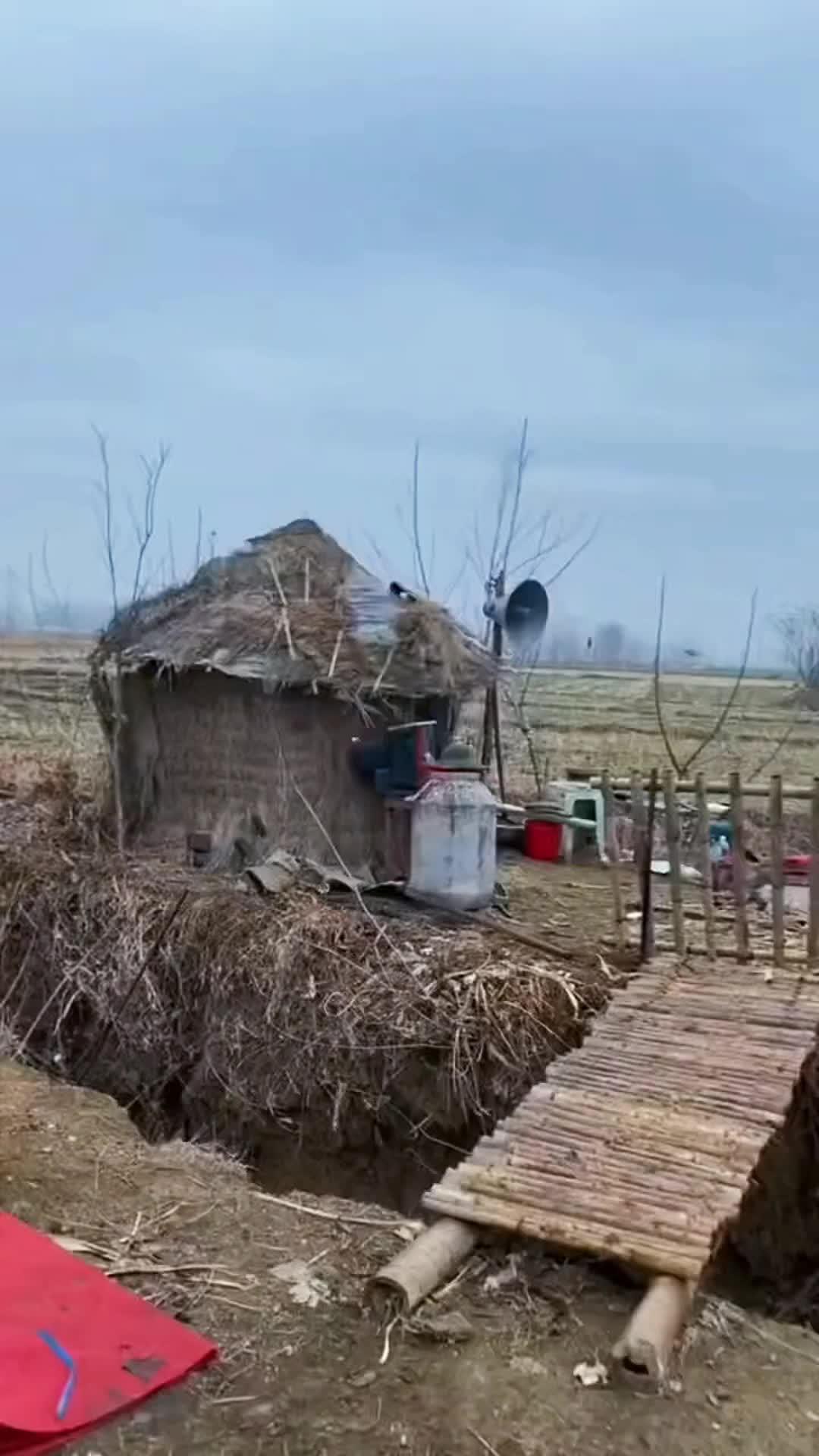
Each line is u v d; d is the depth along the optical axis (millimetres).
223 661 9836
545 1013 7195
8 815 11078
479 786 8867
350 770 10016
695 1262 4363
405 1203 7223
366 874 9781
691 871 10266
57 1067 8578
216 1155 6219
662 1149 5199
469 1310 4379
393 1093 7352
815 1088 6539
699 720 19719
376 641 10125
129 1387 3250
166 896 8898
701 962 7691
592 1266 4617
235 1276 4566
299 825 9906
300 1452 3627
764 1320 4680
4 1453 2941
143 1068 8414
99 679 10797
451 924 8500
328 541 11328
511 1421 3799
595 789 11672
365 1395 3898
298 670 9719
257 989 7930
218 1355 3674
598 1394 3965
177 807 10383
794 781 14766
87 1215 4996
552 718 19469
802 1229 6777
